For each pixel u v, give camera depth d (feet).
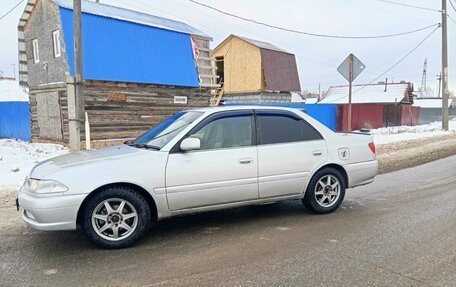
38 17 53.42
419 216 19.04
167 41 56.24
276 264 13.34
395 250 14.55
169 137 16.65
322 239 15.87
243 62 95.96
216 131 17.22
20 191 15.29
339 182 19.92
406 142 54.90
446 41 79.25
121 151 16.61
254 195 17.62
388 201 22.26
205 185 16.37
